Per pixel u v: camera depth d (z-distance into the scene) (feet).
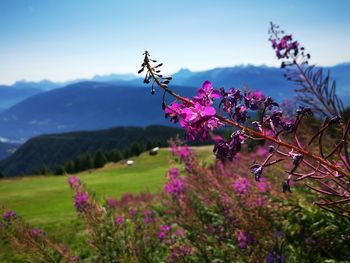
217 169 20.89
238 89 6.00
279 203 16.37
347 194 6.14
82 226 38.01
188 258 16.62
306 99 12.62
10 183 157.89
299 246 14.30
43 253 16.37
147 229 21.75
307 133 13.93
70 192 101.76
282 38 13.92
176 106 6.05
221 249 15.97
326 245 13.56
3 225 16.96
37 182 159.02
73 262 16.85
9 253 19.63
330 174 6.05
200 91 6.13
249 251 14.21
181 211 18.89
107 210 18.80
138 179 123.54
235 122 5.95
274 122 6.04
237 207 15.99
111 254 16.99
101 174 180.45
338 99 12.21
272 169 18.63
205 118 5.82
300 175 5.98
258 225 14.83
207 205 18.89
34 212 68.80
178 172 20.80
